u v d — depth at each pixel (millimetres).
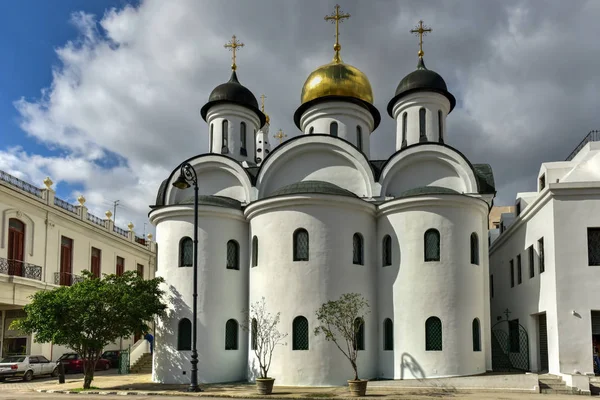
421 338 21078
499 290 30047
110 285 21891
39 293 21797
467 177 24188
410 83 28031
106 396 18891
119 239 41656
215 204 23406
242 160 29578
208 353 22203
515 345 26219
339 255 21656
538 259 22484
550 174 24906
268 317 21562
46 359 28734
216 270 23031
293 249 21656
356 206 22344
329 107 28297
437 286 21328
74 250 35219
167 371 22484
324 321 20844
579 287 19906
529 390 18484
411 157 24828
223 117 29891
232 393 18469
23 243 30141
